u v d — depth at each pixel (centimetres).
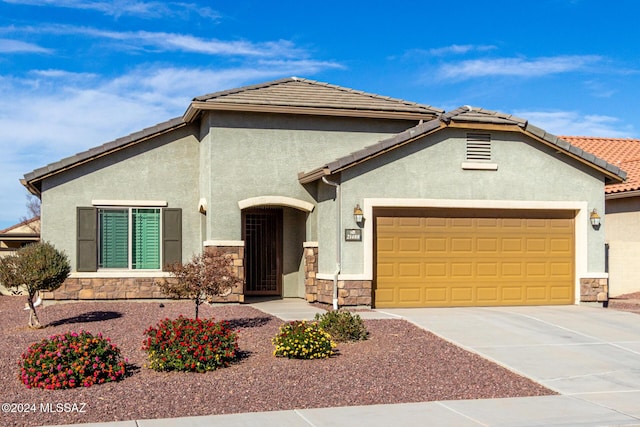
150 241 2027
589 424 921
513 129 1848
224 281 1470
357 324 1388
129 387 1076
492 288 1869
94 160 1995
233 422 909
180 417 931
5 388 1073
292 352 1239
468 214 1861
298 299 2050
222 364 1195
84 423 900
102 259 1995
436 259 1836
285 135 1978
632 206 2595
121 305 1895
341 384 1096
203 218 2047
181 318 1252
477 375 1169
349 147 2030
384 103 2088
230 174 1927
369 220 1770
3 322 1709
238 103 1902
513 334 1471
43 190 1967
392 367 1194
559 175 1906
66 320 1680
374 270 1797
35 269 1569
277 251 2095
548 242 1914
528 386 1121
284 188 1964
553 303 1908
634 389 1113
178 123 2033
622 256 2472
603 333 1508
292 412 958
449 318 1625
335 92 2150
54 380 1063
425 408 987
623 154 2988
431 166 1817
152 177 2031
